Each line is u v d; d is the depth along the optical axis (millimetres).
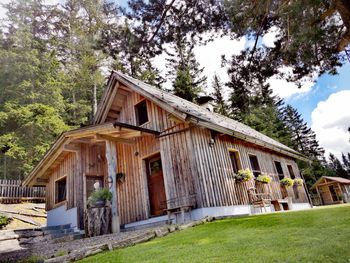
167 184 8516
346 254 2215
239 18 7680
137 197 9297
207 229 4754
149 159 9680
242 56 8836
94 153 10359
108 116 11695
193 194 7832
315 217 4391
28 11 26359
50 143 20219
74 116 24266
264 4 7043
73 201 9711
